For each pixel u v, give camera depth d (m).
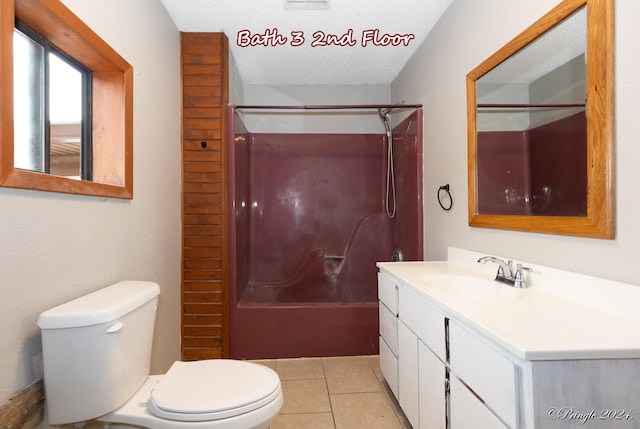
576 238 1.07
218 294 2.21
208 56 2.21
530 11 1.25
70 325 0.95
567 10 1.07
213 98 2.21
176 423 1.00
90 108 1.38
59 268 1.03
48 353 0.94
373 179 3.22
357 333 2.33
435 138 2.12
